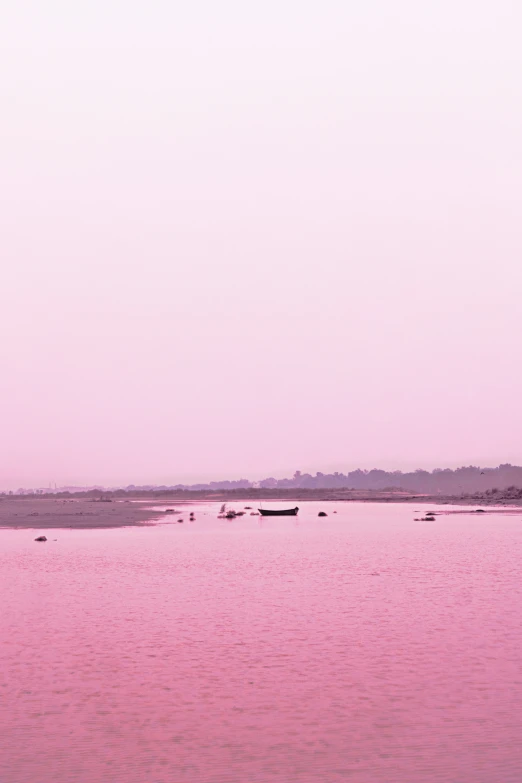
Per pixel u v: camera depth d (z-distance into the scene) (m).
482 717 14.73
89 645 21.16
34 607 27.28
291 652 20.16
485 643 20.80
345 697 16.16
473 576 34.97
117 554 47.56
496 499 155.88
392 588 31.31
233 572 37.66
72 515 100.69
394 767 12.34
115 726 14.45
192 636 22.23
